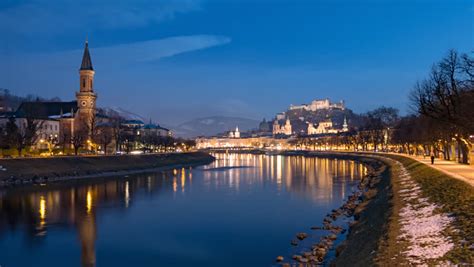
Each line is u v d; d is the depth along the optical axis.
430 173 70.38
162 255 45.88
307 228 56.19
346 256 36.81
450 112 72.69
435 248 28.95
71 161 142.50
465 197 42.53
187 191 98.31
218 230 56.88
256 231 55.78
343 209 66.75
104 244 50.44
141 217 66.25
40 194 91.75
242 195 90.06
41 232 56.38
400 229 36.12
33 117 163.00
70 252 47.28
